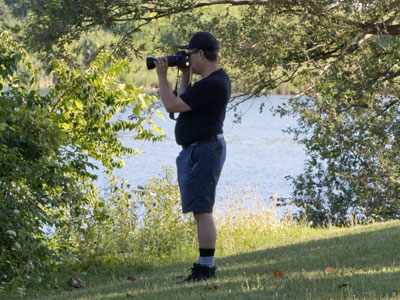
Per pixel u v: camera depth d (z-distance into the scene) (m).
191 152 15.98
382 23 43.28
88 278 23.69
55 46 42.59
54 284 22.00
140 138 25.56
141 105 24.62
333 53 48.84
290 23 44.91
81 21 41.59
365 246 21.08
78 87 23.47
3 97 21.45
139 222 29.52
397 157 44.75
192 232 30.61
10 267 21.30
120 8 43.50
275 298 13.24
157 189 30.75
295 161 90.56
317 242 24.83
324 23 42.19
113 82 24.52
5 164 20.91
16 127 21.62
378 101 46.44
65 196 23.02
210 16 47.66
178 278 19.27
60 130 22.36
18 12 45.72
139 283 18.75
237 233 32.81
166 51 46.88
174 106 15.76
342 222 44.53
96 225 26.98
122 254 26.94
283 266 18.73
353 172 45.12
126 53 45.56
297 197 46.78
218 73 16.19
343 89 43.94
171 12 44.50
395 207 45.09
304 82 49.00
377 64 45.69
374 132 44.62
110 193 28.45
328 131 44.88
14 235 19.80
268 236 32.66
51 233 25.59
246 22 44.50
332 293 13.18
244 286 15.05
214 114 15.89
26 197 21.92
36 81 24.20
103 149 26.34
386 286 13.48
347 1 40.88
